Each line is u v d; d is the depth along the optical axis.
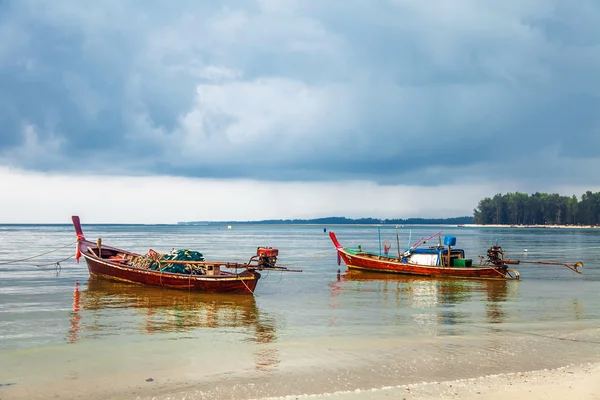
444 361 15.37
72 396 12.59
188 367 14.88
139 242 105.69
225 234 177.12
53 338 18.53
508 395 12.28
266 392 12.77
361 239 134.25
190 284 29.23
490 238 132.50
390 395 12.39
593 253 69.81
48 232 187.00
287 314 23.42
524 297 29.06
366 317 22.69
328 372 14.33
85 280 35.38
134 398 12.44
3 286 32.47
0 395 12.63
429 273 38.50
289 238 135.38
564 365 14.95
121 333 19.39
